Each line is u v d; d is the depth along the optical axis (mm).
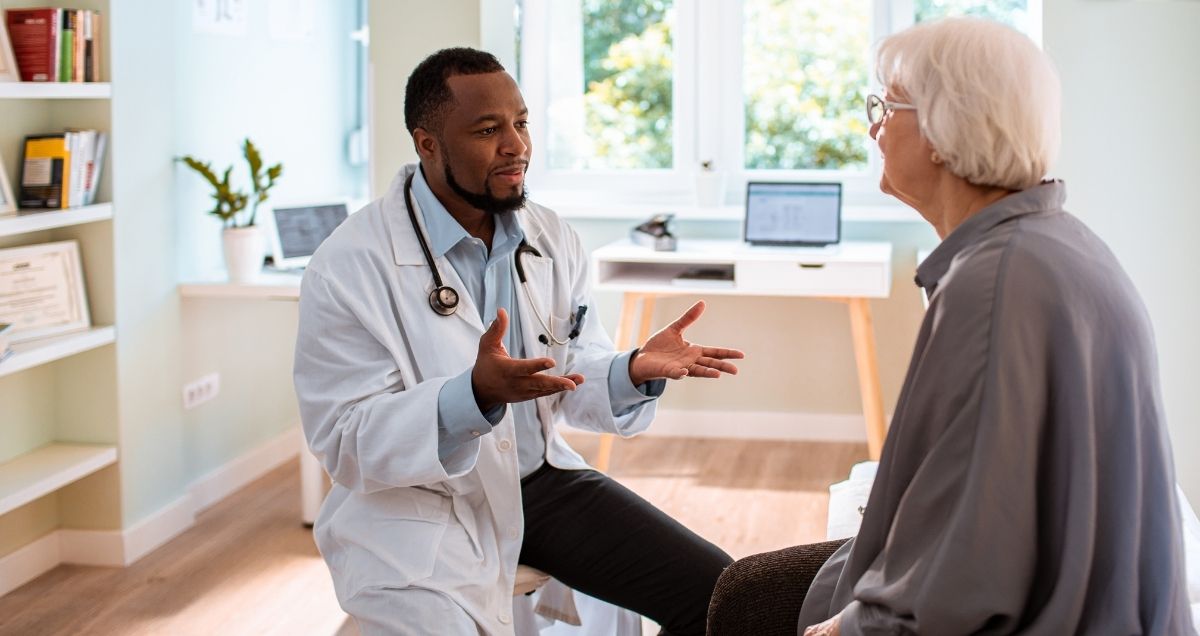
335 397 2064
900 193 1543
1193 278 3178
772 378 4777
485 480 2135
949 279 1372
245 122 4301
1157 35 3150
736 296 4746
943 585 1310
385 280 2131
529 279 2271
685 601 2180
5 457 3320
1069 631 1309
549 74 4879
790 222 4371
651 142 4871
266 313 4453
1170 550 1338
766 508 3932
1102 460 1330
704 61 4770
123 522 3500
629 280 4281
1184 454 3211
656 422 4871
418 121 2135
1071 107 3207
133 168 3490
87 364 3465
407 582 2021
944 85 1430
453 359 2105
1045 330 1313
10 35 3186
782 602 1767
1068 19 3188
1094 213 3229
